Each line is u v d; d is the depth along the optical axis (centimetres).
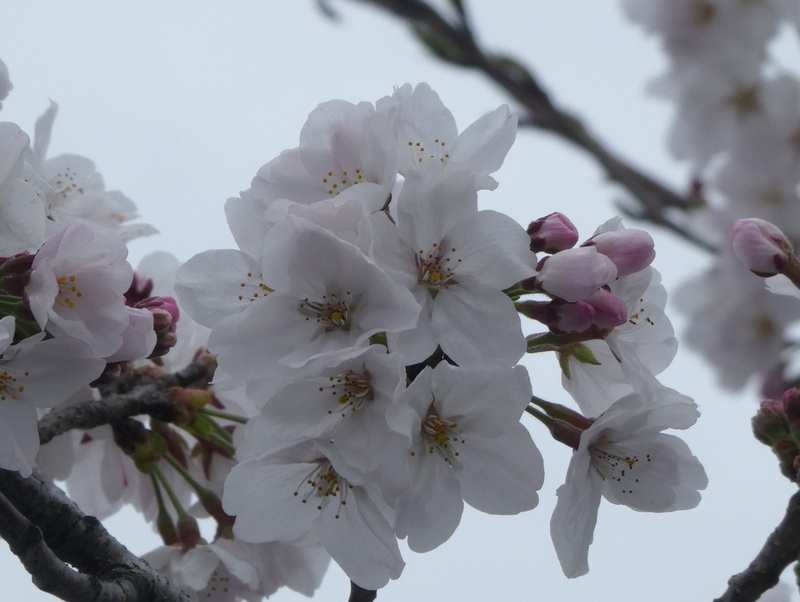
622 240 41
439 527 40
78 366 41
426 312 40
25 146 42
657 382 41
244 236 42
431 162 41
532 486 40
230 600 47
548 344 42
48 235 43
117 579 42
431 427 40
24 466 41
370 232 40
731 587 43
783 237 46
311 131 42
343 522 41
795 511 42
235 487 42
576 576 41
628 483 42
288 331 41
